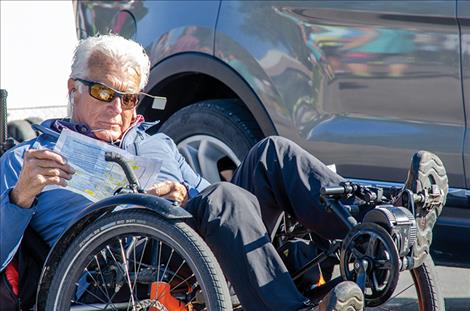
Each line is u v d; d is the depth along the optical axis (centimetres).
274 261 911
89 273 972
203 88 1507
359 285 904
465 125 1160
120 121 1056
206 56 1386
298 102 1288
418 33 1183
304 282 1009
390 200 987
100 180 967
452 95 1162
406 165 1206
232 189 941
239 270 911
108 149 965
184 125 1423
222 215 923
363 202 981
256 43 1322
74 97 1051
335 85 1253
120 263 961
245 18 1337
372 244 904
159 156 1102
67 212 1025
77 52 1046
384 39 1209
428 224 954
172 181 1037
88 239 939
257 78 1326
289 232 1050
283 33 1297
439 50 1166
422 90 1184
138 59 1046
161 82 1458
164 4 1448
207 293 880
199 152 1409
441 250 1191
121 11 1509
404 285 1379
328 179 998
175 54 1427
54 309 952
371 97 1227
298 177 1000
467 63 1147
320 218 993
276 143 1021
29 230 1027
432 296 985
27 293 1005
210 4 1384
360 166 1245
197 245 891
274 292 899
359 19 1229
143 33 1473
